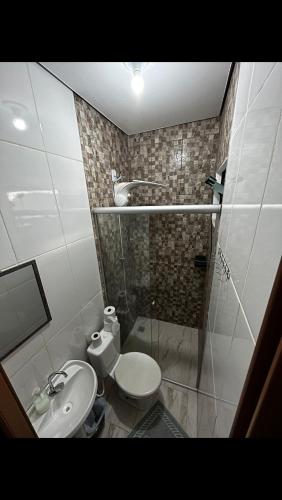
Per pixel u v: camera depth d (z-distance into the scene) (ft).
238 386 1.43
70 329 3.92
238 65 2.35
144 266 6.72
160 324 7.58
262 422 1.00
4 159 2.45
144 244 6.42
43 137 2.98
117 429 4.47
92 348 4.38
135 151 6.08
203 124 5.09
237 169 1.95
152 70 3.02
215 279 3.22
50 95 3.06
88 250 4.36
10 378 2.69
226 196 2.59
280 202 0.91
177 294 7.07
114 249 5.41
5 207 2.50
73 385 3.63
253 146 1.43
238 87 2.17
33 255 2.94
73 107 3.59
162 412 4.81
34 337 3.07
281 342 0.83
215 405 2.38
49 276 3.28
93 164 4.33
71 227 3.76
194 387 5.41
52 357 3.47
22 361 2.88
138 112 4.47
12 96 2.49
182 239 6.19
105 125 4.75
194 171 5.61
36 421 3.00
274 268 0.93
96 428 4.02
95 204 4.50
